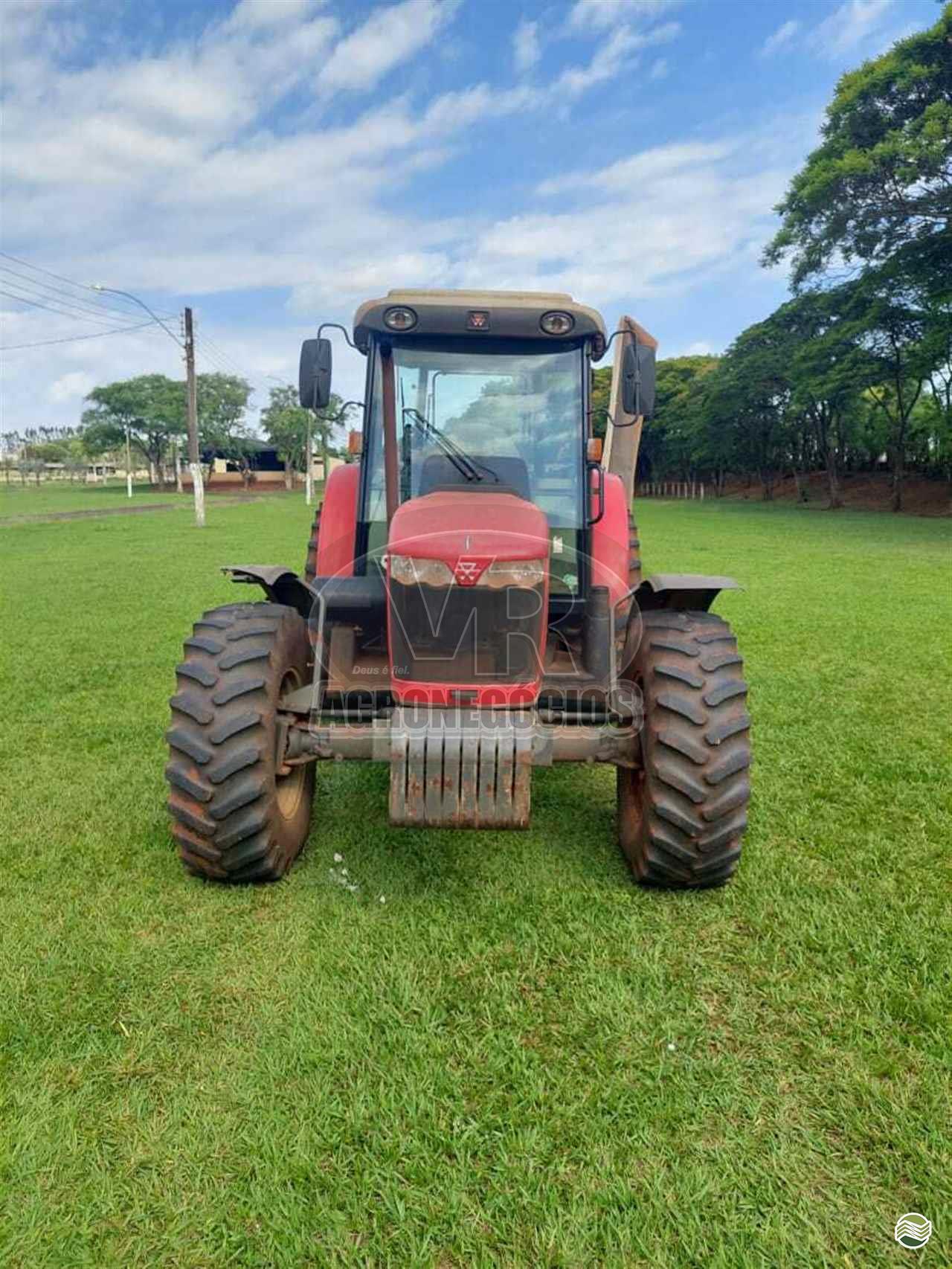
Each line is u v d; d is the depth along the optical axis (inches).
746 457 1777.8
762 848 146.2
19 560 610.2
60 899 129.1
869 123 900.6
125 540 780.0
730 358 1472.7
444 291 150.2
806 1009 102.6
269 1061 93.4
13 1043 96.4
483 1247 72.2
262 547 701.3
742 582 484.1
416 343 151.8
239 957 113.7
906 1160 80.9
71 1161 80.7
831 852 144.5
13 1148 82.0
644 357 154.1
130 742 205.5
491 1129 84.4
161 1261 71.2
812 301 1158.3
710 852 124.6
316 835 153.6
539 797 172.4
